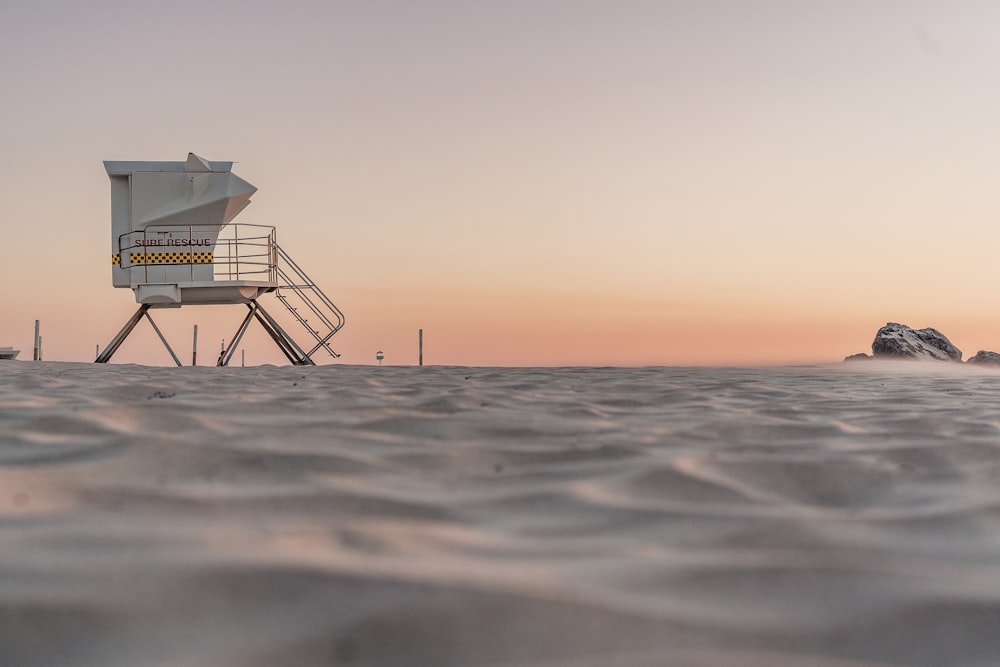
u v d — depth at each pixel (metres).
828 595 1.69
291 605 1.58
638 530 2.22
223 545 1.91
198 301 17.08
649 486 2.76
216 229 17.11
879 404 5.41
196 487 2.63
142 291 16.75
